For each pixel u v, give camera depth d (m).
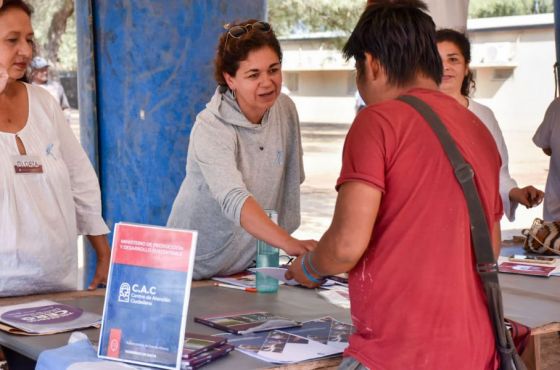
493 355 1.97
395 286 1.89
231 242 3.12
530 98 19.97
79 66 4.45
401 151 1.89
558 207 4.75
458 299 1.89
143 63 4.21
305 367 2.06
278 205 3.24
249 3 4.24
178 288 1.99
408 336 1.88
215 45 4.19
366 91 2.06
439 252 1.88
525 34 19.81
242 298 2.80
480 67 20.39
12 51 2.70
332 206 12.39
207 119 2.99
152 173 4.30
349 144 1.92
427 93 1.98
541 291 2.90
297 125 3.24
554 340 5.46
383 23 1.99
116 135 4.36
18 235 2.74
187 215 3.14
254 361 2.06
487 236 1.91
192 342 2.10
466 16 4.74
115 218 4.43
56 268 2.84
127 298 2.02
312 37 22.00
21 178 2.75
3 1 2.68
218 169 2.88
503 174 4.10
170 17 4.16
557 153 4.68
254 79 2.90
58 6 11.73
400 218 1.89
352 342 1.96
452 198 1.89
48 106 2.94
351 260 1.90
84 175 3.08
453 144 1.90
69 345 2.14
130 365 2.00
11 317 2.42
